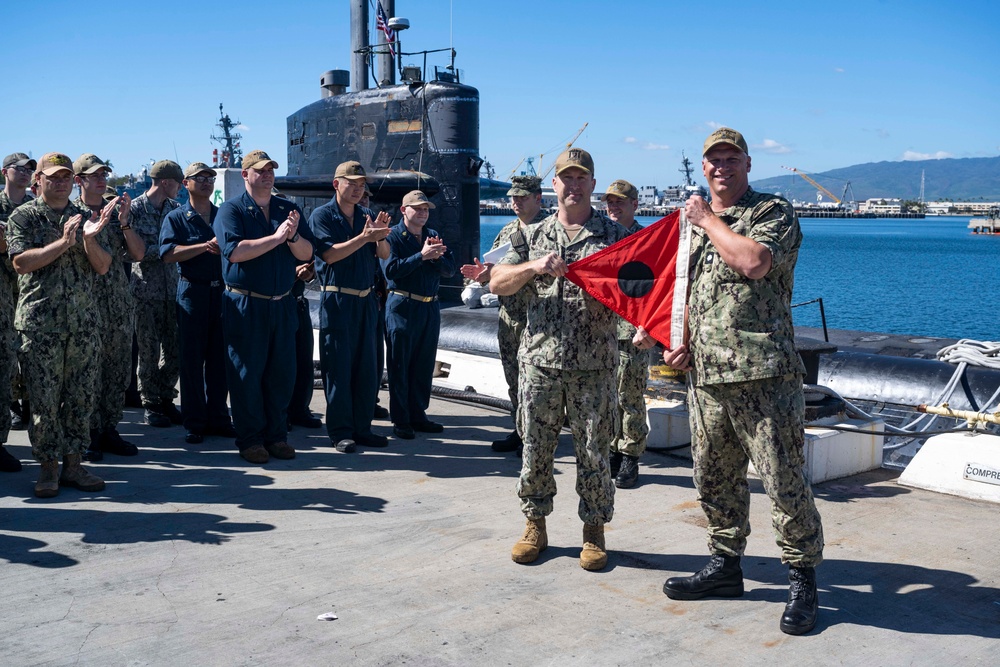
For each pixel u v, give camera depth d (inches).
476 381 368.5
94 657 134.3
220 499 218.1
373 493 225.8
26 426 288.7
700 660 136.6
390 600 157.6
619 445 234.7
